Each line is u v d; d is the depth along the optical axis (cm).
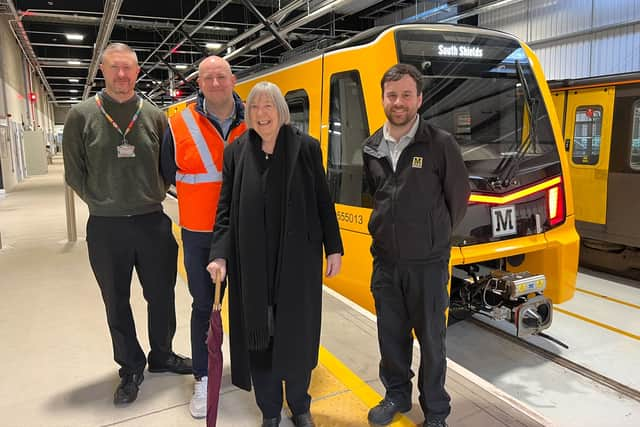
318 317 234
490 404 260
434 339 231
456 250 352
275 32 849
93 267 270
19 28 1741
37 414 263
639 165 614
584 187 692
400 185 226
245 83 659
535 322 374
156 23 1589
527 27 1330
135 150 263
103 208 261
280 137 222
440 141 223
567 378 380
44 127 3784
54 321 404
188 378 302
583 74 1189
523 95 410
